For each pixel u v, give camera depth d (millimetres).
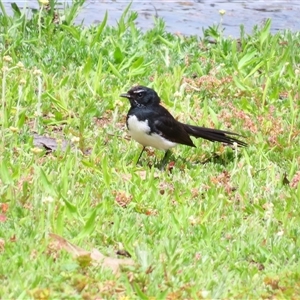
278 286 9445
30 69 16156
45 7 18516
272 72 17375
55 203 10773
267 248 10539
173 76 16188
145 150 13727
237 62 17469
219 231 10711
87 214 10703
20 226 10352
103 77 16094
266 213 11062
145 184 12031
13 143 12781
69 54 17031
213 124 14664
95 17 20406
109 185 11883
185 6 22203
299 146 14070
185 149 13789
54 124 14242
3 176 11281
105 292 8969
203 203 11609
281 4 23141
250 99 15938
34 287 8922
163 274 9531
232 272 9742
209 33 18891
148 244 10336
